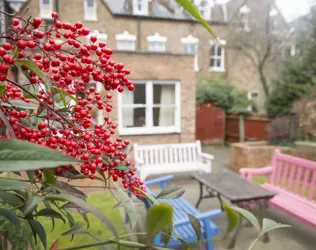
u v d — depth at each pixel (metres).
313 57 10.02
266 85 13.12
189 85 7.11
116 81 0.64
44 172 0.50
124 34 9.70
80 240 2.38
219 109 11.52
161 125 7.22
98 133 0.66
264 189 3.30
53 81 0.63
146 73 6.66
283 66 11.38
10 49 0.53
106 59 0.64
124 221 3.17
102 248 0.53
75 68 0.61
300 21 11.25
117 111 6.46
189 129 7.18
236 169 7.08
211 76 13.50
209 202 4.63
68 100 0.69
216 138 11.55
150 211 0.34
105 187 0.62
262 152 6.71
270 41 13.00
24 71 0.59
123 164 0.65
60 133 0.63
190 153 6.18
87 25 9.27
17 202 0.50
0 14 0.54
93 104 0.74
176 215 2.82
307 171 3.57
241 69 13.89
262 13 13.19
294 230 3.57
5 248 0.66
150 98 6.83
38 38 0.55
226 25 13.61
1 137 0.56
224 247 3.01
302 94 9.41
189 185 5.69
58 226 2.42
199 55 13.21
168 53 6.80
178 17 11.19
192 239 2.46
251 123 10.84
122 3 10.19
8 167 0.31
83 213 0.61
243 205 3.03
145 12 10.51
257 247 3.10
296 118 7.87
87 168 0.60
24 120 0.65
